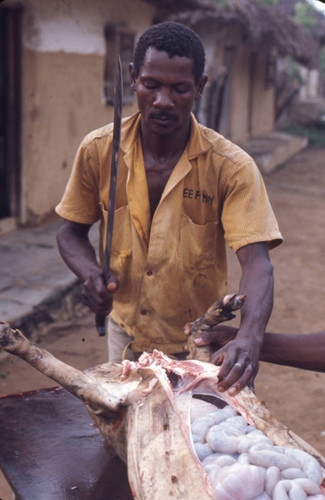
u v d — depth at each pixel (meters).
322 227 9.30
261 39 15.35
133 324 2.21
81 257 2.19
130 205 2.04
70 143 7.25
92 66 7.37
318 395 4.09
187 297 2.13
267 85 17.14
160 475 1.52
